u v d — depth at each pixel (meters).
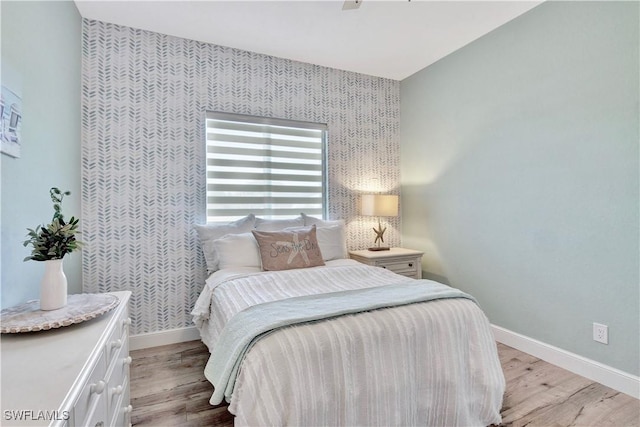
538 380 2.04
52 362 0.84
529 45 2.37
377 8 2.32
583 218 2.07
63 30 1.97
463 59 2.91
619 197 1.90
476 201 2.82
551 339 2.27
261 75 3.00
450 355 1.51
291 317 1.39
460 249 2.99
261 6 2.27
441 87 3.16
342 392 1.29
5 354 0.88
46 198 1.65
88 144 2.40
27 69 1.43
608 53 1.94
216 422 1.66
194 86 2.74
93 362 0.86
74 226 1.28
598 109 1.99
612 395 1.87
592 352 2.04
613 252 1.93
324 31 2.62
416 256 3.21
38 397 0.68
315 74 3.25
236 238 2.51
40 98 1.58
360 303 1.58
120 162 2.49
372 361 1.36
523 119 2.42
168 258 2.65
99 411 0.94
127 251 2.52
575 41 2.10
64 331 1.05
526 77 2.40
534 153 2.36
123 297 1.45
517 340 2.48
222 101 2.84
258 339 1.29
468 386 1.55
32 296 1.42
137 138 2.55
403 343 1.44
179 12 2.33
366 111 3.53
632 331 1.86
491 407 1.55
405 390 1.41
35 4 1.53
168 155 2.65
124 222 2.51
